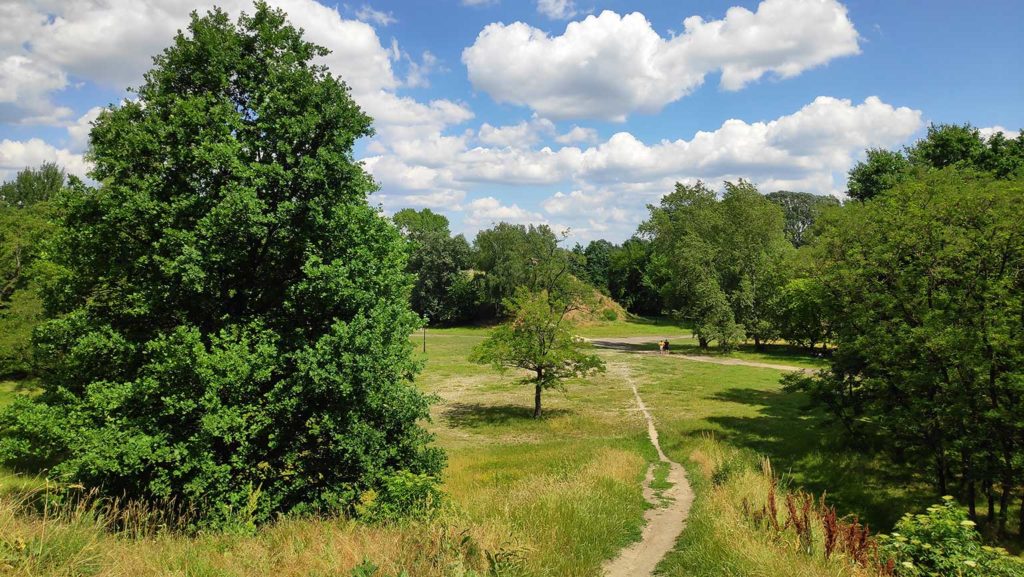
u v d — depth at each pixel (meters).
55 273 15.14
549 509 9.61
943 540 7.19
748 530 8.24
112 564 6.11
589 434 27.42
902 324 16.78
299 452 14.48
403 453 15.26
